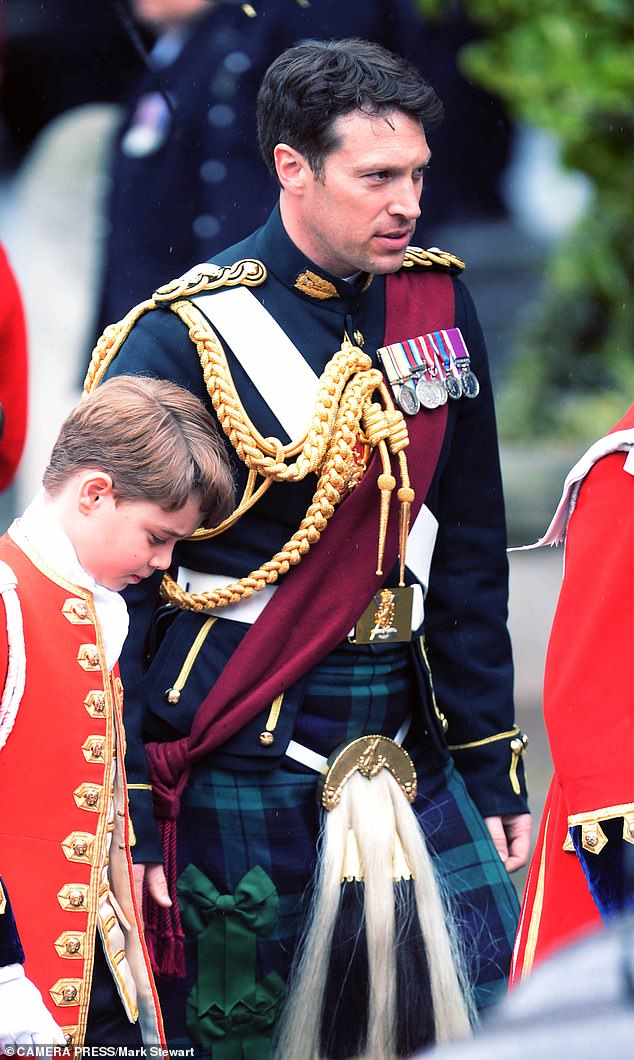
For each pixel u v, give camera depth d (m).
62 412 22.91
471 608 12.82
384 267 11.62
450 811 12.59
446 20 24.56
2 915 9.50
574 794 10.67
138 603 11.67
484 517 12.83
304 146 11.45
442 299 12.48
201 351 11.71
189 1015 12.03
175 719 11.92
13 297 14.93
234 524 11.83
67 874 10.15
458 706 12.89
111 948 10.50
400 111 11.36
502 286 31.56
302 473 11.65
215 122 19.30
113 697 10.45
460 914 12.29
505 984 12.30
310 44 11.62
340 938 11.88
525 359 30.95
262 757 11.87
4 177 23.56
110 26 21.80
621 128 26.81
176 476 10.15
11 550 10.33
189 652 11.98
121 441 10.12
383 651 12.19
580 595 10.86
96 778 10.25
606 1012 5.91
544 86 25.67
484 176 26.22
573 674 10.73
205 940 11.98
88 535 10.24
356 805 12.00
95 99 22.78
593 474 11.09
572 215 31.09
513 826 13.05
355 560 11.88
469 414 12.55
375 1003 11.88
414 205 11.46
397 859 12.08
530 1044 5.87
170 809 11.90
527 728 21.12
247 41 19.33
